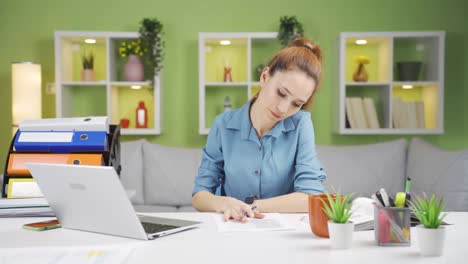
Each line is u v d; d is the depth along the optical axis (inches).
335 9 180.9
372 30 180.9
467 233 51.1
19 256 41.3
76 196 49.1
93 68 175.8
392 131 168.4
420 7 180.7
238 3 181.3
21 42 180.7
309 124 75.7
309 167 72.2
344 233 43.5
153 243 46.0
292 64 66.0
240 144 75.5
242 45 183.5
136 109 176.6
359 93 181.0
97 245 45.3
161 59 175.0
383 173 146.3
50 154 74.2
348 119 170.2
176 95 181.9
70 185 48.5
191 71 181.8
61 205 52.2
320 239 47.8
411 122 170.4
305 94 66.6
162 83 179.8
